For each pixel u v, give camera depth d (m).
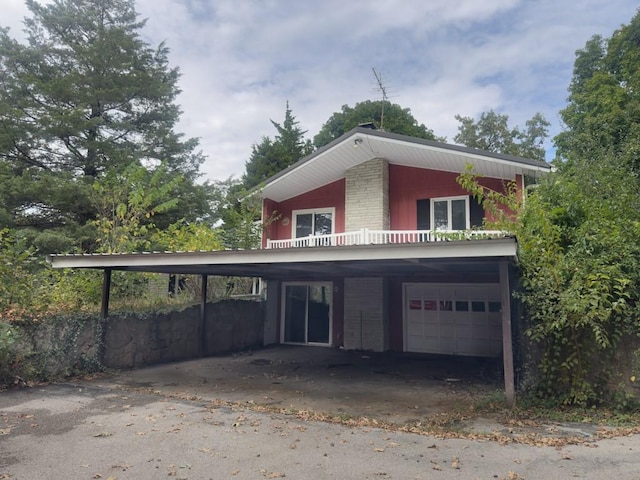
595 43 20.53
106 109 21.17
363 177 13.42
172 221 20.33
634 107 14.78
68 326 9.02
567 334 6.84
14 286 8.71
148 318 10.88
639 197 8.37
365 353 13.50
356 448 4.95
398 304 14.15
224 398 7.65
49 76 20.27
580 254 7.10
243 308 14.34
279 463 4.50
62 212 18.72
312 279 15.20
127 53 21.52
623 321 6.55
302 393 8.22
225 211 20.23
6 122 18.14
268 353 13.45
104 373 9.48
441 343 13.52
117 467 4.38
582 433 5.50
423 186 13.20
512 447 4.98
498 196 9.44
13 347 7.98
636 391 6.40
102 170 20.27
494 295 13.11
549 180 9.44
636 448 4.91
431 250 6.25
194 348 12.34
